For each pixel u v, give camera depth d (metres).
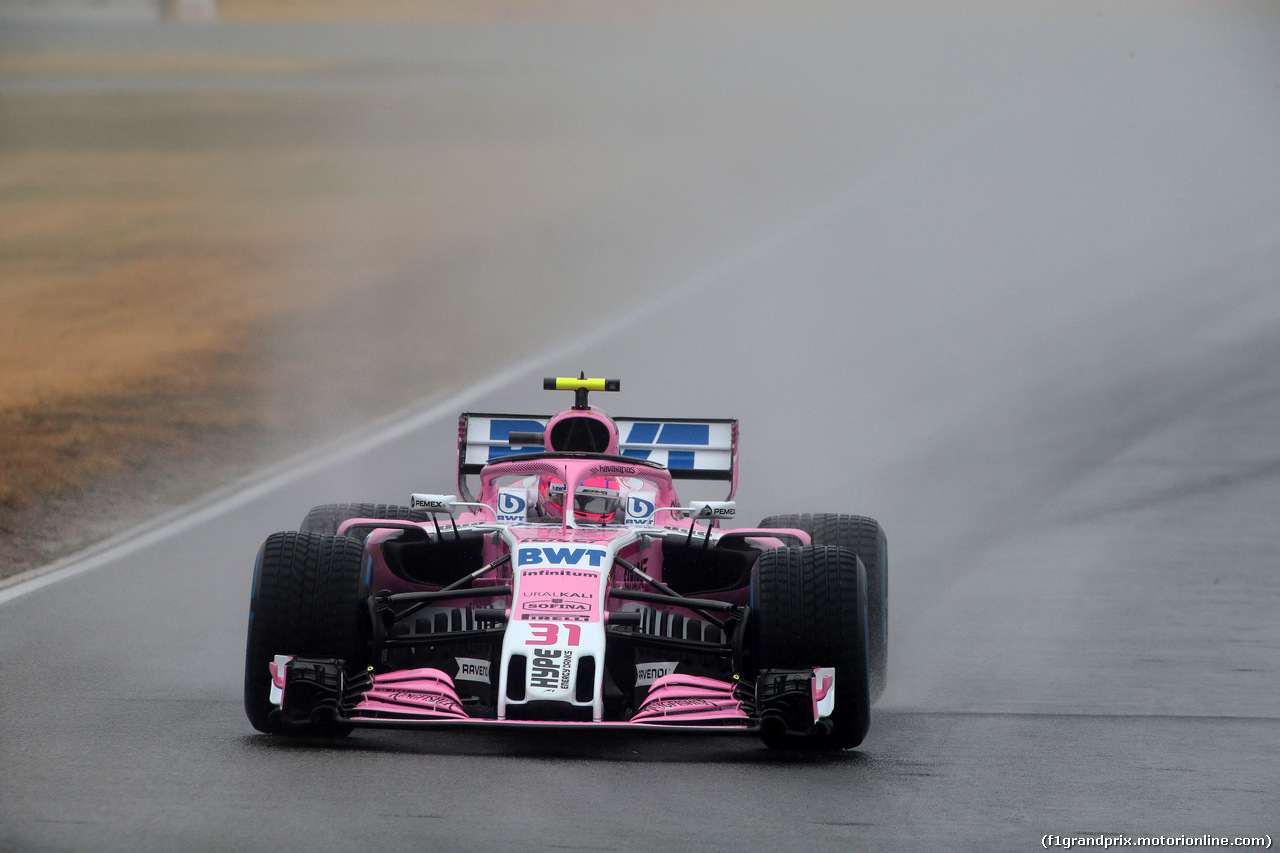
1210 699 31.80
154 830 20.77
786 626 26.12
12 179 147.00
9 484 50.81
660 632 29.41
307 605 25.84
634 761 25.94
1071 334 88.56
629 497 31.34
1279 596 41.50
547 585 27.30
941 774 25.58
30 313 90.50
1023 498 54.09
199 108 191.38
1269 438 63.84
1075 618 39.16
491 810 22.16
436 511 30.44
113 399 68.19
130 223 125.12
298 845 20.25
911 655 35.69
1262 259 113.75
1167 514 51.62
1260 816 23.48
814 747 26.84
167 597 39.25
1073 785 25.08
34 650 33.41
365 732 27.77
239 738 26.52
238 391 71.88
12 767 24.06
